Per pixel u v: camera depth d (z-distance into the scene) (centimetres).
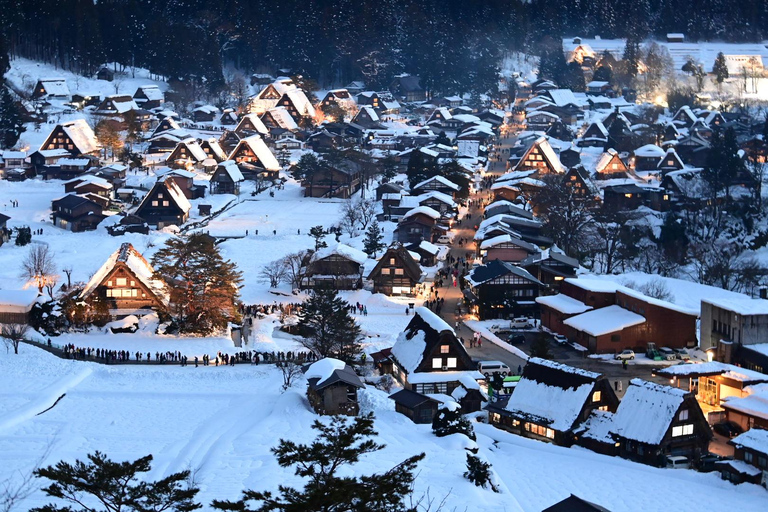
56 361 8069
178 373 7900
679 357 8788
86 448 6216
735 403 7088
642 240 13875
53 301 9106
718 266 11969
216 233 13525
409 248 11856
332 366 7169
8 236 12762
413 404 7112
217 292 8925
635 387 6788
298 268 10831
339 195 16275
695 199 15088
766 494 5956
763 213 15062
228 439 6203
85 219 13600
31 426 6694
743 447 6284
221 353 8312
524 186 15450
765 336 8569
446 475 5653
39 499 4969
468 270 11344
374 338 9044
